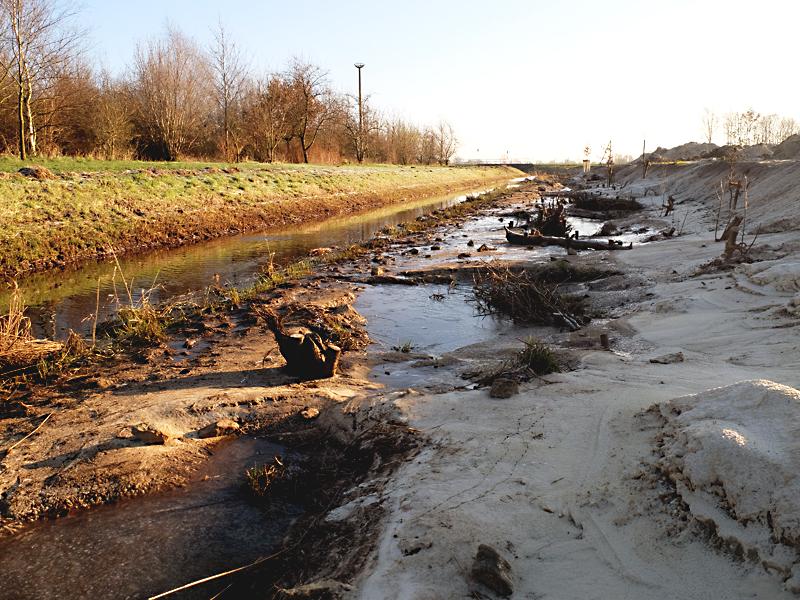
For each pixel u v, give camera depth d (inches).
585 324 356.5
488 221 1008.2
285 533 165.2
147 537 165.3
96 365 302.8
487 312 415.2
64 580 148.9
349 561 141.6
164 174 906.1
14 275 537.6
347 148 2300.7
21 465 198.4
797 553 110.2
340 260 625.0
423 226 919.7
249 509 177.5
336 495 180.4
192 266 595.8
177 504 181.2
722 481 130.0
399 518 152.2
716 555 121.2
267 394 254.5
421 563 131.7
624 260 540.1
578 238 723.4
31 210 631.2
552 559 129.8
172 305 425.1
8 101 1058.1
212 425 225.6
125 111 1318.9
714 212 781.3
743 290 343.6
